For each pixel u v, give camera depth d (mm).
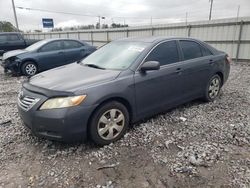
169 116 4641
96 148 3506
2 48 13797
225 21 13641
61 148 3514
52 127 3156
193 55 4895
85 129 3295
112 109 3545
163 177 2863
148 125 4219
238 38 13203
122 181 2805
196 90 4992
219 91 5766
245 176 2836
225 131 4000
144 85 3879
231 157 3238
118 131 3682
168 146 3535
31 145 3635
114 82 3529
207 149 3432
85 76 3668
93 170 3010
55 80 3572
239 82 7801
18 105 3594
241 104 5387
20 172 3006
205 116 4664
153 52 4148
